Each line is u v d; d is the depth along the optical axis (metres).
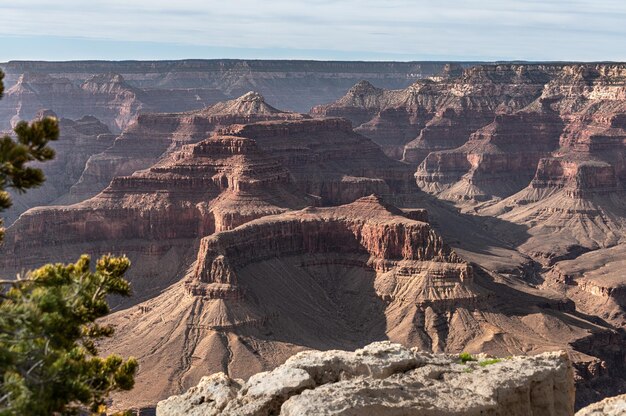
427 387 52.47
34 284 49.88
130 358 53.88
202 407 53.31
